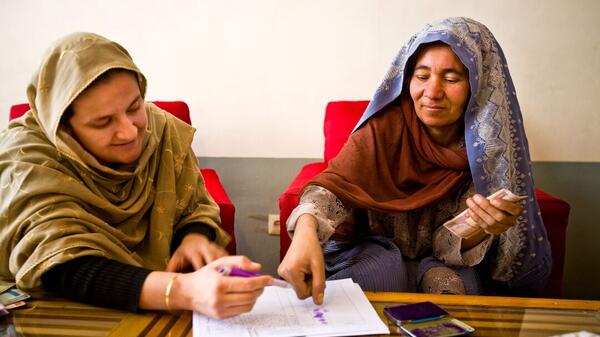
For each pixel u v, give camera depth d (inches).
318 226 41.0
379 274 45.0
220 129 89.4
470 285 44.5
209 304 29.8
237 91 88.0
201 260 39.5
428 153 49.4
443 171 49.6
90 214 37.5
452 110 46.3
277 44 86.0
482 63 45.9
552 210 59.5
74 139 37.4
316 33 85.1
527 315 33.3
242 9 85.3
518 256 49.2
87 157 37.4
